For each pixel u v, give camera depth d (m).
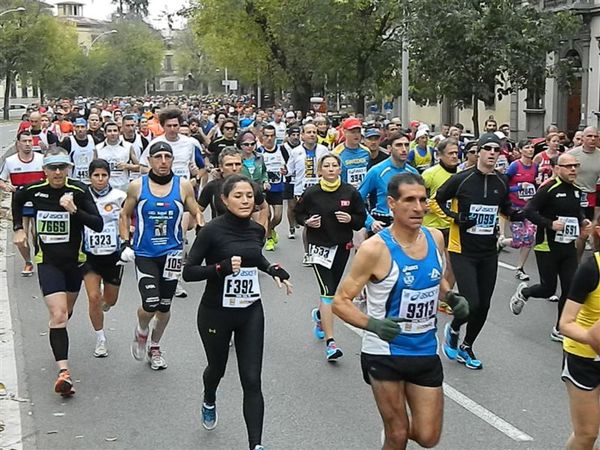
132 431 6.28
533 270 12.82
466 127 38.56
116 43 93.00
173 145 11.91
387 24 30.02
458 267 7.75
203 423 6.27
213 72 101.75
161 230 7.61
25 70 70.38
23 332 9.18
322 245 8.18
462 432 6.19
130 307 10.34
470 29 19.62
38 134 15.84
